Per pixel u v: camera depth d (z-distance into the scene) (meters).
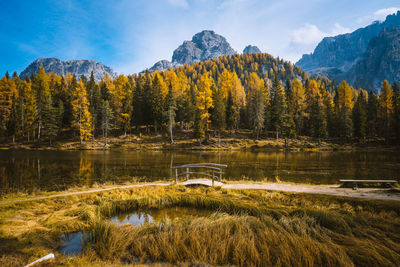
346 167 21.06
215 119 51.22
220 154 36.84
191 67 148.25
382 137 53.97
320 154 36.41
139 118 56.91
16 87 58.56
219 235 5.58
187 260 4.78
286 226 6.07
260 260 4.56
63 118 57.94
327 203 8.15
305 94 66.50
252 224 6.39
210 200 8.95
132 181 14.54
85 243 5.71
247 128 65.06
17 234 5.92
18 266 4.40
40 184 13.74
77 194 9.84
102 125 51.12
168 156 33.09
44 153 36.81
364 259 4.50
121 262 4.80
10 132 52.16
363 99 61.84
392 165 22.05
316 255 4.64
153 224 6.57
